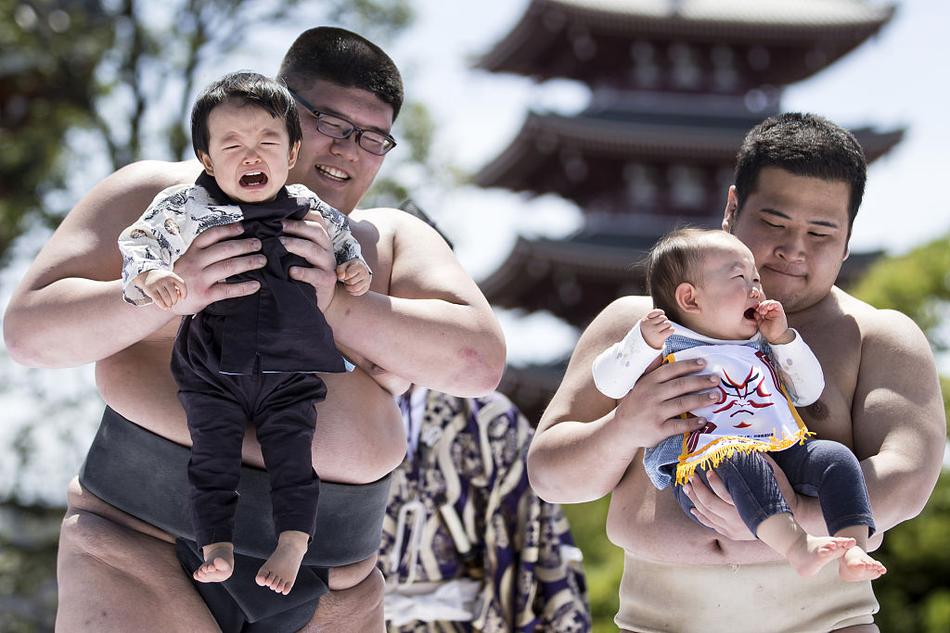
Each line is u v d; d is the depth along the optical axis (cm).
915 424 294
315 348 270
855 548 258
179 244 263
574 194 3184
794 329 297
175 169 304
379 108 314
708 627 296
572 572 466
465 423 460
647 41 3159
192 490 264
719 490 278
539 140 2992
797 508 280
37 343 279
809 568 262
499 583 454
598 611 1501
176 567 278
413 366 292
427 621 447
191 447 277
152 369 284
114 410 284
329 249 277
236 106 267
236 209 269
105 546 276
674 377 287
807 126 308
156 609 274
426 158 1959
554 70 3338
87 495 286
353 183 316
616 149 3009
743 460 276
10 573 1870
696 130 3014
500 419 462
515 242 2895
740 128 3094
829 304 312
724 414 282
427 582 452
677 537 295
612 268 2878
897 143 2700
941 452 295
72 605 275
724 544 292
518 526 459
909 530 1437
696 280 293
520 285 3030
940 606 1370
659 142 2980
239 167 267
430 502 454
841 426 298
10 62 2236
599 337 322
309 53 314
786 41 3159
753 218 307
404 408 461
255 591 276
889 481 284
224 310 267
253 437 275
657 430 285
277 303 268
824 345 305
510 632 456
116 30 2102
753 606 295
